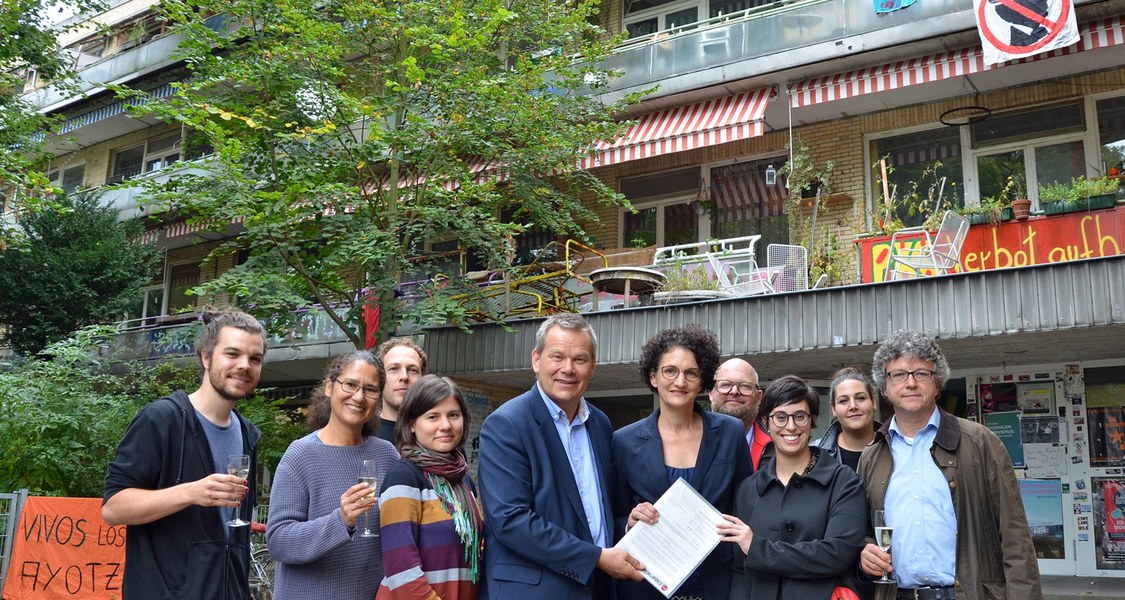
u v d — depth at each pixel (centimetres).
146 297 2331
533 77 1261
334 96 1230
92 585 727
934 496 388
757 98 1309
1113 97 1196
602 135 1312
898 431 411
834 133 1381
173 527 361
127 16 2620
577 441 392
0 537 722
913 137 1334
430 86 1280
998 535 385
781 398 391
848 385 496
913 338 407
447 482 369
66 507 732
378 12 1218
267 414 1304
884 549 370
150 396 1259
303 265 1276
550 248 1581
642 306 1071
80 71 2433
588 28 1370
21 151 1519
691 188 1521
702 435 405
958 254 955
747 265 1203
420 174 1352
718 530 368
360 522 377
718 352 411
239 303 1188
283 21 1250
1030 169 1241
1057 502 1050
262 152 1271
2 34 1708
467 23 1249
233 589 372
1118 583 953
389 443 418
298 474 384
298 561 358
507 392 1375
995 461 387
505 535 352
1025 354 1024
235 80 1257
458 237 1234
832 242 1245
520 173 1311
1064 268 833
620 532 388
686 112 1380
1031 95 1242
